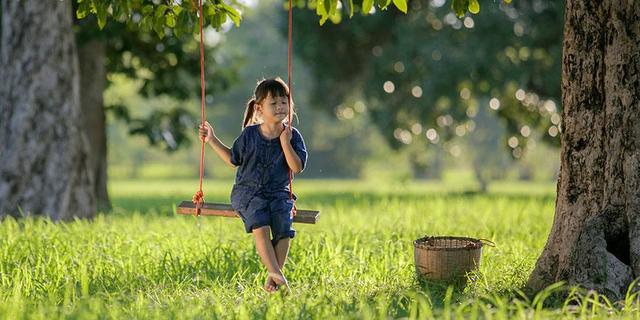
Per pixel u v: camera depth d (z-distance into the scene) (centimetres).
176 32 920
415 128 3397
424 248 805
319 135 8069
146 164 9844
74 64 1520
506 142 3350
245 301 714
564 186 803
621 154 765
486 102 5588
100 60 2048
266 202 762
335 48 3331
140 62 2281
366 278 845
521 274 847
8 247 1005
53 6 1485
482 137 7112
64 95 1492
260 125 771
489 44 2698
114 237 1113
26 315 652
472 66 2703
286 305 692
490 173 7944
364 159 8269
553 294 758
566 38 803
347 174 8344
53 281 834
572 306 671
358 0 1546
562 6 2591
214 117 7625
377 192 3050
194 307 689
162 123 2403
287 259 946
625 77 764
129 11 952
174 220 1456
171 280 838
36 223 1341
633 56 761
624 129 764
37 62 1472
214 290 789
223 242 1068
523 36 2711
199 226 1240
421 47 2814
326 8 762
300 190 3462
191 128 2416
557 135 3225
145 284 831
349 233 1204
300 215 772
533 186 5594
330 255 962
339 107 3809
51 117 1475
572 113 796
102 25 903
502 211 1678
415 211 1642
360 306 680
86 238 1107
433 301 734
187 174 8888
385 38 3266
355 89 3688
